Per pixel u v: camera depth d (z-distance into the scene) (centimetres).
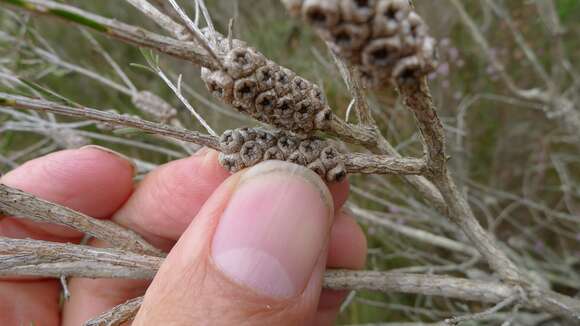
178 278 5
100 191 8
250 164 6
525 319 10
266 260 5
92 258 6
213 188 8
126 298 8
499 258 6
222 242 5
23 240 6
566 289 14
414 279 6
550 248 14
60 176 8
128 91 9
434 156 5
